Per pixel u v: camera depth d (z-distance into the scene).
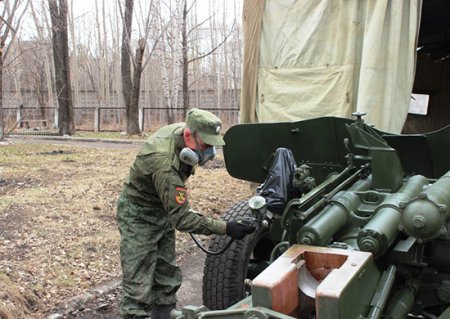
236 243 3.62
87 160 12.23
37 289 4.33
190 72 38.22
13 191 7.98
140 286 3.28
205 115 3.01
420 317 3.49
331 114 6.39
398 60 6.09
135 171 3.22
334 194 3.16
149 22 21.62
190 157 2.93
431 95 10.88
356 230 2.98
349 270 2.28
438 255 3.15
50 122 30.20
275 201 2.95
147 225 3.33
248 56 6.86
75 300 4.27
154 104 38.00
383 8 5.96
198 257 5.63
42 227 5.98
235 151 4.06
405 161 3.84
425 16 9.27
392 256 2.84
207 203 7.66
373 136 3.35
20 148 15.07
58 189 8.17
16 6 12.88
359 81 6.15
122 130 25.19
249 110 6.96
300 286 2.43
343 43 6.30
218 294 3.62
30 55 34.16
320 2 6.34
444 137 3.62
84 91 43.94
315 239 2.66
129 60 21.77
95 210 6.93
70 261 5.04
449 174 3.23
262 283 2.19
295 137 3.85
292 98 6.62
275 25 6.70
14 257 4.95
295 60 6.57
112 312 4.19
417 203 2.50
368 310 2.45
